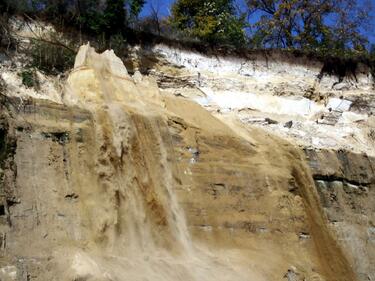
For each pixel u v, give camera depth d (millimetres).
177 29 29969
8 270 13305
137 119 18516
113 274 13938
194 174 18766
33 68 20094
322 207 21859
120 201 16391
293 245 18688
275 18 34938
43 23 23047
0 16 21672
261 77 27984
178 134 19453
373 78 30562
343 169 23641
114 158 17109
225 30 32281
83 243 15148
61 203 15594
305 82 28625
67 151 16609
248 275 16422
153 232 16484
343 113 27984
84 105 18406
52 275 13641
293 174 21328
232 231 18000
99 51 23938
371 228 22938
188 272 15414
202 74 26297
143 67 25062
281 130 24625
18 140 15938
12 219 14539
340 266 20047
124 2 25031
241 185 19234
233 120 22953
